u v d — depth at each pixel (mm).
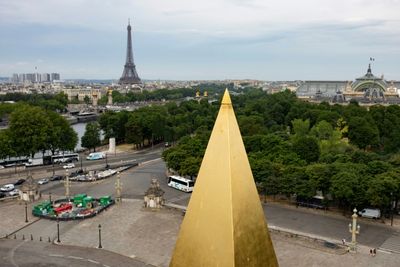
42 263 82812
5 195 130750
